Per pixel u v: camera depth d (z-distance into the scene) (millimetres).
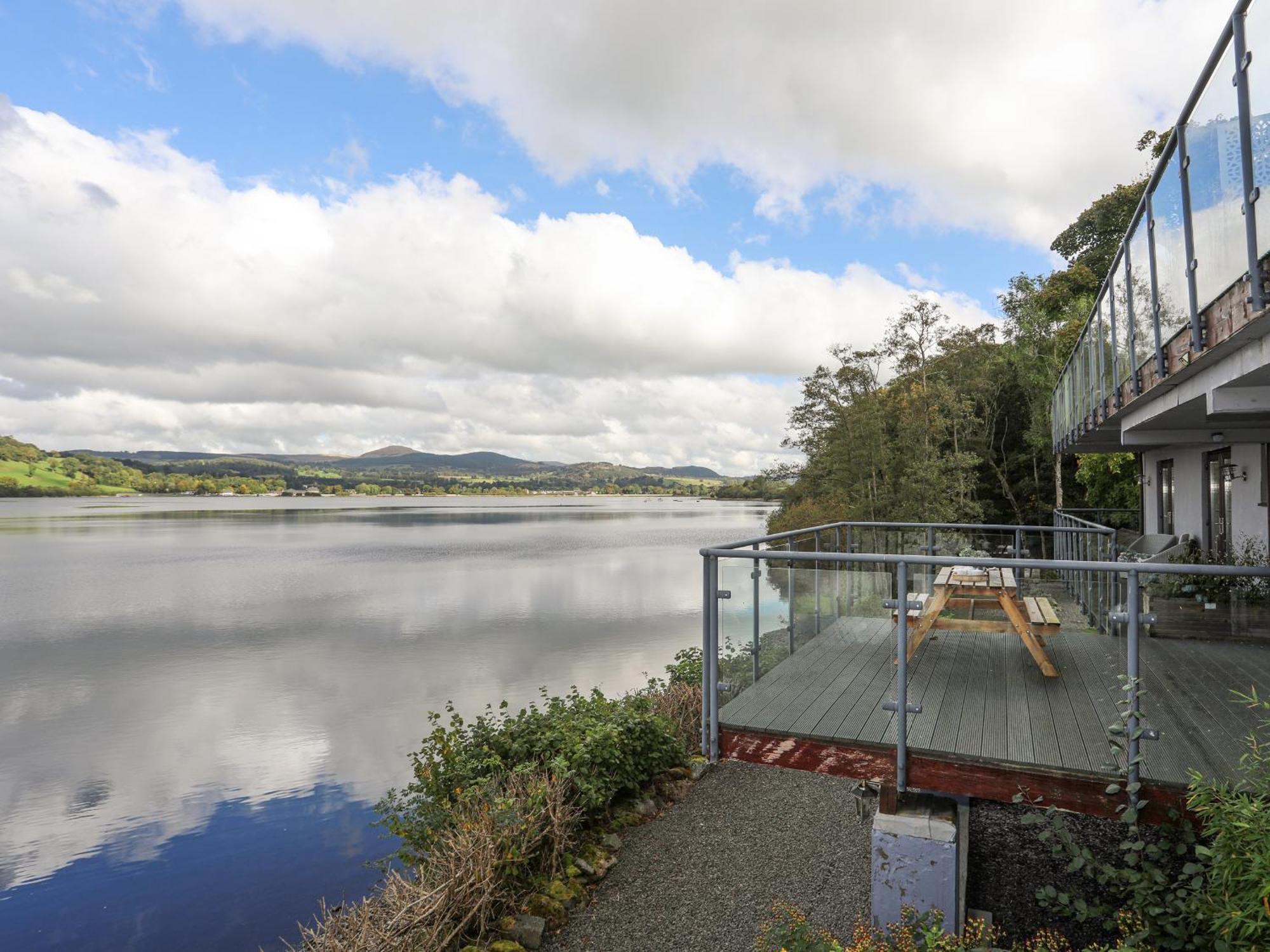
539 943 4941
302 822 10219
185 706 15820
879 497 26188
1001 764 3402
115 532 75312
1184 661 3168
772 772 7941
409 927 4746
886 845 3740
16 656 20953
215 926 7742
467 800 6297
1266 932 2488
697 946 4793
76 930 7770
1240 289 3473
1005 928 4512
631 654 18438
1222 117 3635
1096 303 8727
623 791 7207
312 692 16469
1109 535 6824
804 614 3965
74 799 11273
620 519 106312
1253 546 7820
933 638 3775
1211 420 6746
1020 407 29219
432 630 22859
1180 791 3119
